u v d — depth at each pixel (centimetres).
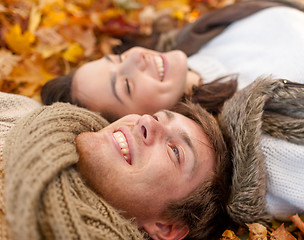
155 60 126
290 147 93
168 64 125
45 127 80
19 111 109
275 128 96
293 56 119
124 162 84
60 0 171
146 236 89
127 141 89
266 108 99
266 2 150
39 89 142
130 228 78
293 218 94
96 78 126
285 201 98
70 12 173
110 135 87
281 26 132
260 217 96
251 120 90
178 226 92
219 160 93
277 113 99
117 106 125
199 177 89
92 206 73
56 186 67
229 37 149
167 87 123
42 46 152
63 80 134
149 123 87
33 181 63
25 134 77
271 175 95
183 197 88
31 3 161
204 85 129
